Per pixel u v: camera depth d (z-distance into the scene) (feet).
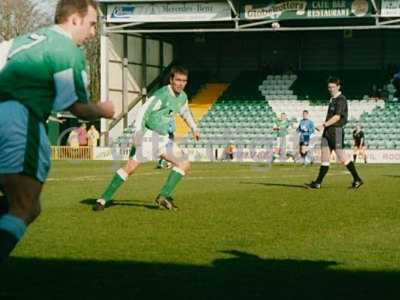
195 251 32.22
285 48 185.98
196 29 159.12
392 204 52.85
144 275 27.14
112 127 168.86
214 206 51.06
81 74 22.47
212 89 181.78
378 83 172.86
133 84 176.24
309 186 69.05
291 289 24.98
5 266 28.63
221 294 24.26
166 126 48.85
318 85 176.35
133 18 155.33
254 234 37.35
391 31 178.50
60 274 27.35
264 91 177.68
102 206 48.19
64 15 23.02
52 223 41.29
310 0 145.79
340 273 27.63
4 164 21.76
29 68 22.06
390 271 28.12
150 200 55.52
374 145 156.97
